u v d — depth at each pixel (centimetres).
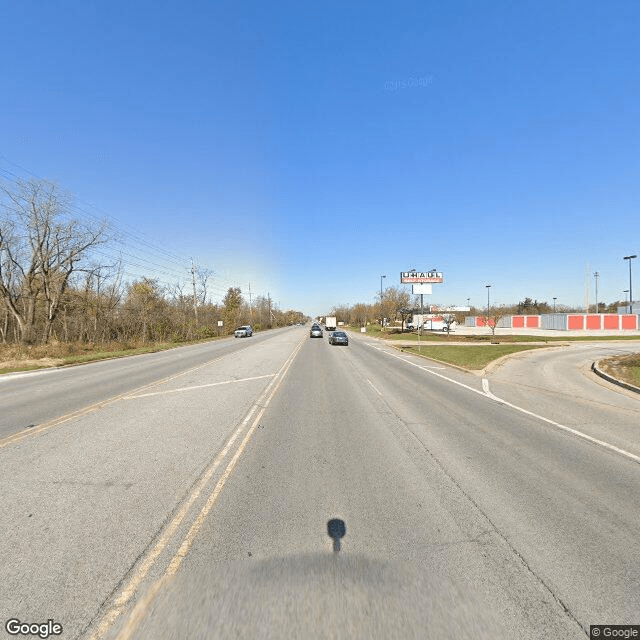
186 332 5419
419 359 2330
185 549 343
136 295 4728
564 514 415
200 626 255
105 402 1029
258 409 938
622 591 293
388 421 828
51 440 677
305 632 249
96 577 306
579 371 1770
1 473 522
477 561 329
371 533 372
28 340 3300
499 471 542
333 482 497
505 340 4222
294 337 5241
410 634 249
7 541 355
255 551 341
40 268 3472
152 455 598
